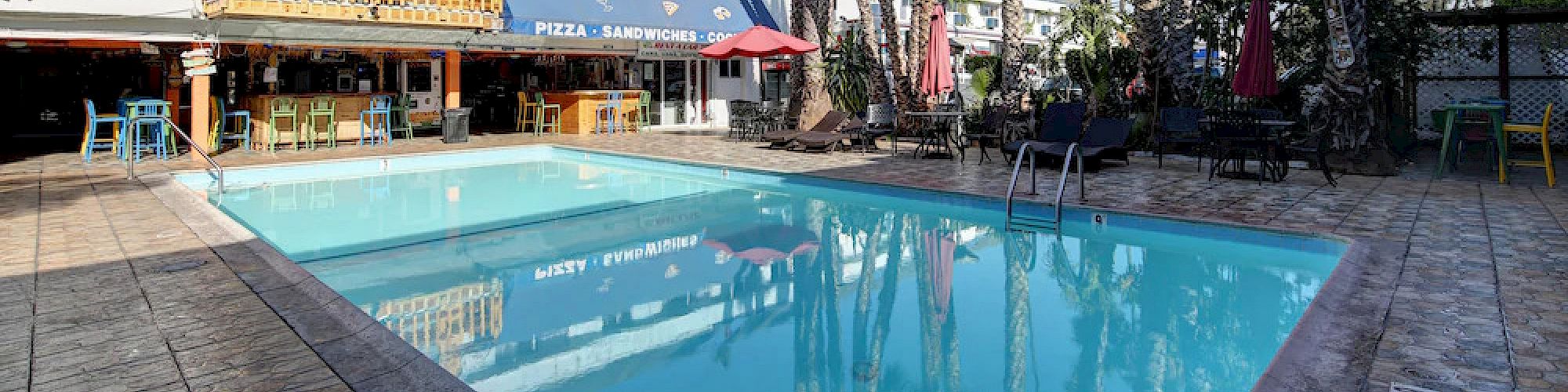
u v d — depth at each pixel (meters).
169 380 3.96
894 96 23.72
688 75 26.81
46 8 13.38
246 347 4.45
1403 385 3.80
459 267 7.59
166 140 16.02
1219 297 6.30
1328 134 12.81
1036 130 16.72
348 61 21.33
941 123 17.05
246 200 11.77
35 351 4.37
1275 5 16.58
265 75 18.66
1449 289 5.54
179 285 5.77
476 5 18.09
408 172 15.36
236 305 5.27
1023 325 5.60
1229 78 17.80
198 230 7.96
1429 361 4.11
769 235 9.06
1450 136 11.91
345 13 16.19
